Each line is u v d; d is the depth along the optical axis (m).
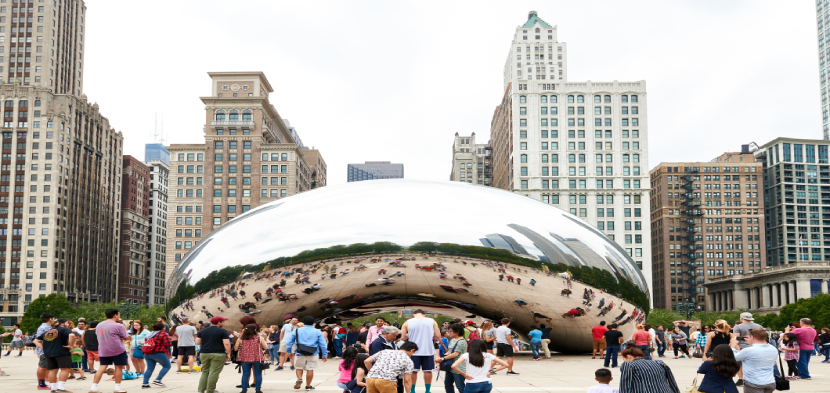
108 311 12.98
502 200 22.83
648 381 7.61
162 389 13.62
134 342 16.05
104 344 12.62
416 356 11.45
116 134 161.00
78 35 158.12
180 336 17.89
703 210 167.75
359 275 21.05
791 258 184.75
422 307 23.97
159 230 196.12
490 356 9.73
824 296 94.38
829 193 188.25
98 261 148.62
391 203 21.95
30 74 140.62
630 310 22.73
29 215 127.62
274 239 21.61
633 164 123.38
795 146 189.88
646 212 121.81
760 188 167.62
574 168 123.69
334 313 23.14
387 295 21.94
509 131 132.88
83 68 161.62
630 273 22.91
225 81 129.00
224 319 22.00
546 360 21.84
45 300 108.44
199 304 22.06
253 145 124.94
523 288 21.22
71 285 134.38
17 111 129.88
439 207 21.80
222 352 12.27
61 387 13.04
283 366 19.52
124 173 170.62
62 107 133.00
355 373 10.37
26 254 126.50
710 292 161.12
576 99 125.62
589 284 21.59
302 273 21.03
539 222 22.20
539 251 21.23
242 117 125.50
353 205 22.09
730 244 166.38
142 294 177.38
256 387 12.63
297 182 128.12
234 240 22.27
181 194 123.94
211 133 125.50
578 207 122.81
